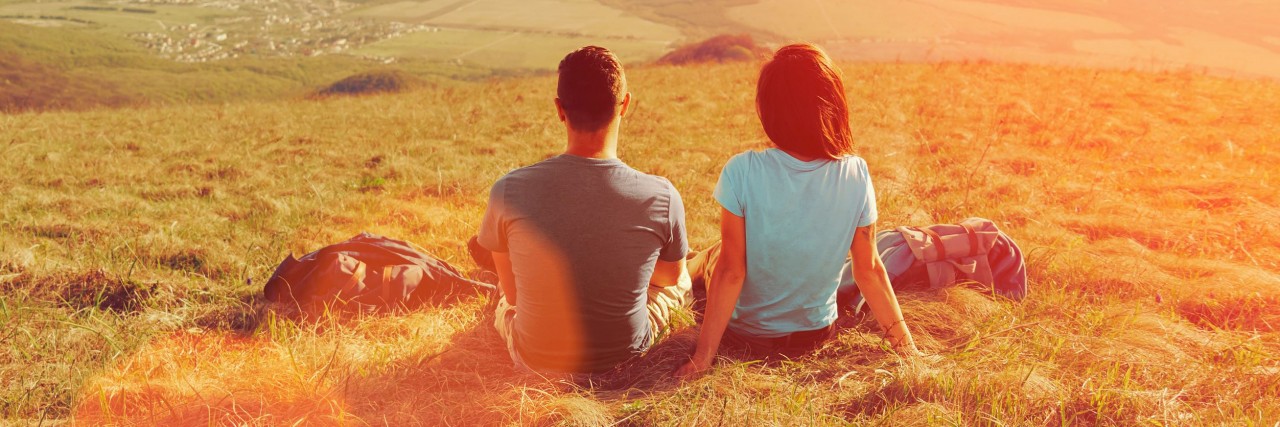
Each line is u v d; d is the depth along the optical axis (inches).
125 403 97.4
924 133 315.0
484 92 556.4
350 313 129.3
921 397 94.8
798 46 98.0
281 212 217.0
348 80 4013.3
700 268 133.8
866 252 102.1
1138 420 87.9
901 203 204.7
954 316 119.5
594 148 94.0
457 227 195.3
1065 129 311.9
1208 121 336.2
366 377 101.4
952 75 518.3
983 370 99.7
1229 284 134.5
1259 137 292.5
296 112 497.7
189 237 187.0
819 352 108.0
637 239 94.6
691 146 307.1
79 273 149.7
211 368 108.3
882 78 506.6
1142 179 228.2
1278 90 454.9
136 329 123.4
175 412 94.5
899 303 123.6
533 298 96.0
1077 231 178.5
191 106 589.9
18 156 320.8
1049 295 132.4
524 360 102.7
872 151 282.5
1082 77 501.7
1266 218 177.6
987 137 302.0
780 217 98.0
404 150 330.3
